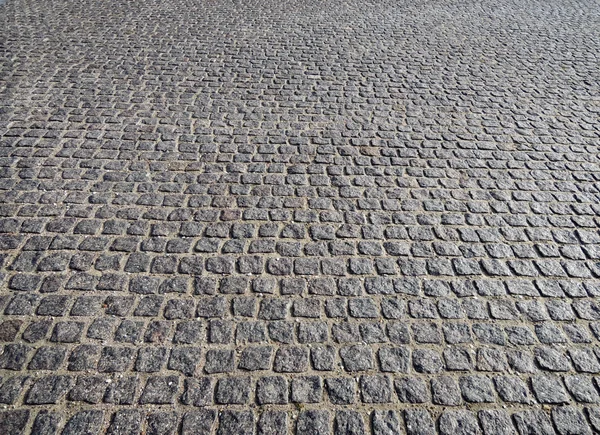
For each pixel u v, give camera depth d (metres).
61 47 8.05
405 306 3.69
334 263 4.06
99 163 5.20
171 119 6.09
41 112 6.07
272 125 6.07
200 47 8.35
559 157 5.61
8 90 6.54
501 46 8.93
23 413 2.87
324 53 8.30
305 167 5.30
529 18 10.62
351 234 4.39
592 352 3.39
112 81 6.98
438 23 10.09
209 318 3.53
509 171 5.34
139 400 2.96
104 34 8.73
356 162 5.41
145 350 3.27
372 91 7.02
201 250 4.14
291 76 7.39
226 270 3.95
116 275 3.85
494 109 6.63
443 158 5.53
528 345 3.43
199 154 5.45
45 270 3.86
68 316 3.48
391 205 4.77
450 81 7.42
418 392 3.09
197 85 6.99
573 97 7.02
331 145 5.71
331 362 3.26
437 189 5.02
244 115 6.27
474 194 4.96
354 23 9.90
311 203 4.77
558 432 2.89
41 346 3.26
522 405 3.04
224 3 10.87
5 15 9.38
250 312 3.59
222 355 3.26
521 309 3.71
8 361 3.15
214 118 6.16
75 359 3.19
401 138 5.90
